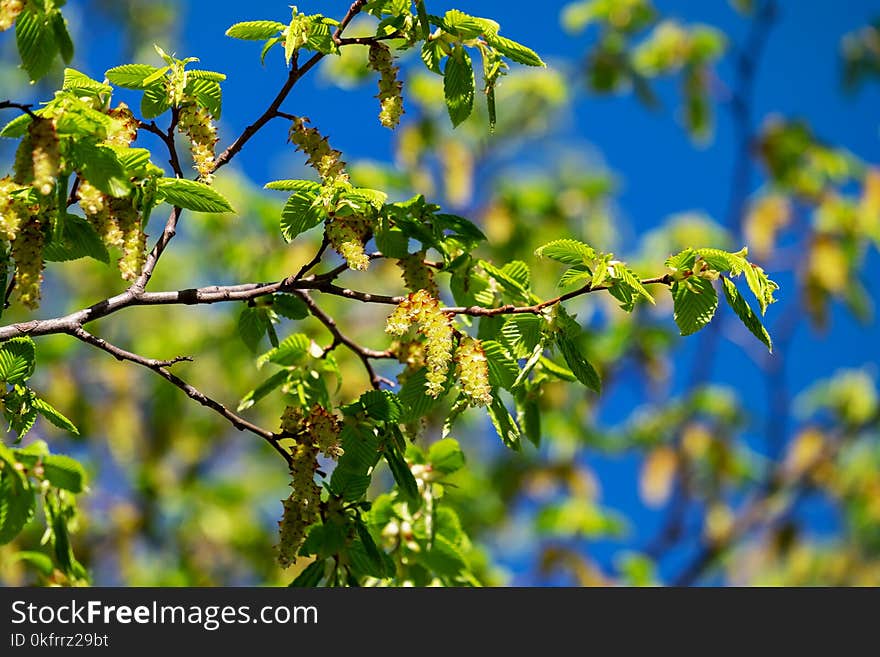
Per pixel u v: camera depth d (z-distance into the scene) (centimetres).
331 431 400
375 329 1073
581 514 934
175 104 392
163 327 1103
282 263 1038
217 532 987
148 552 1004
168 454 1073
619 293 396
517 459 1069
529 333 401
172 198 370
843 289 1086
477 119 1094
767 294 388
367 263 392
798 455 1148
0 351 390
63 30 344
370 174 1027
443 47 406
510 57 410
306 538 410
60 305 1086
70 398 1023
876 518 1130
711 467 1112
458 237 443
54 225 355
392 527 489
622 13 1093
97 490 973
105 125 334
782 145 1086
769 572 1142
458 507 930
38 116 329
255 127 401
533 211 1084
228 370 1097
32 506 368
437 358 378
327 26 399
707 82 1087
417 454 496
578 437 1078
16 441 408
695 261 392
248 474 1102
